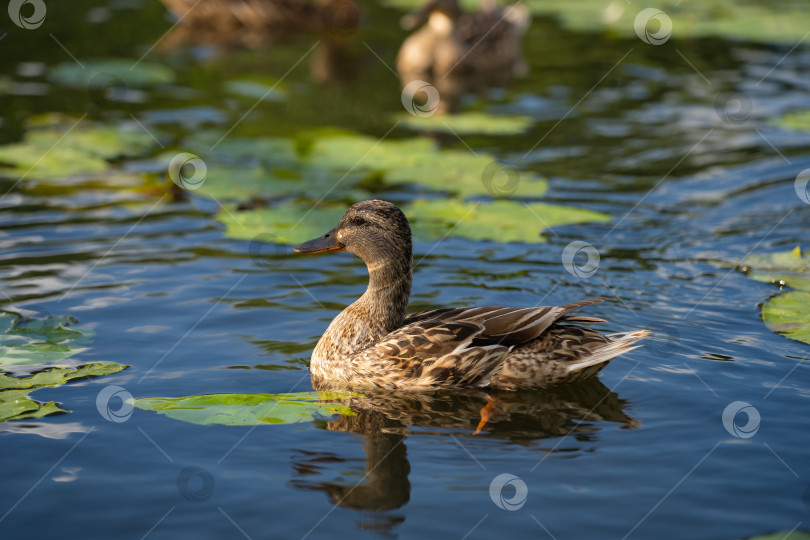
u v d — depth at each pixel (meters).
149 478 6.52
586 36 21.70
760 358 8.46
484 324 8.15
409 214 12.02
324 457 6.84
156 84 17.48
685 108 16.83
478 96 17.52
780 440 7.05
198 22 21.30
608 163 14.28
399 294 8.55
